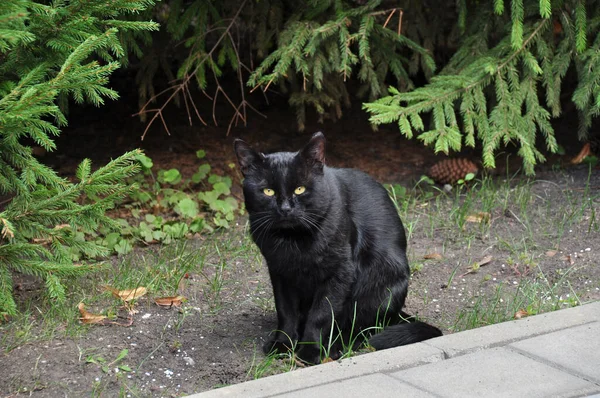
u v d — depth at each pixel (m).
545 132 2.83
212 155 3.06
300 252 2.13
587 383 1.93
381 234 2.24
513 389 1.92
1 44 1.97
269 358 2.12
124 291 2.33
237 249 2.60
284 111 3.31
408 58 3.12
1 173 2.20
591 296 2.34
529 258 2.51
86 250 2.20
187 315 2.29
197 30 2.81
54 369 2.07
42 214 2.12
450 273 2.48
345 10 2.83
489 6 2.86
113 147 3.06
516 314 2.24
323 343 2.16
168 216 2.79
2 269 2.09
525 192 2.84
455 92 2.75
